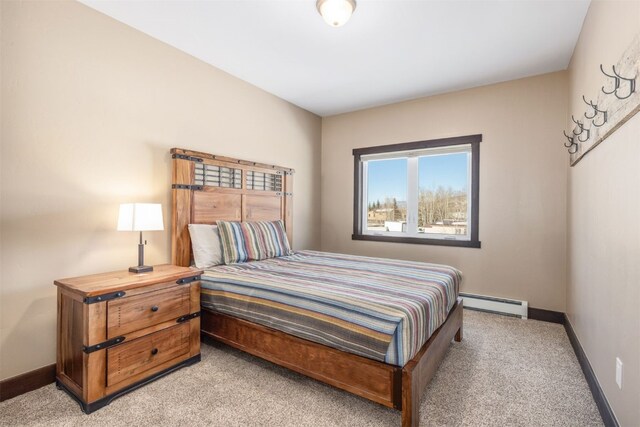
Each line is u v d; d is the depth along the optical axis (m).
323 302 1.84
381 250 4.25
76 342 1.80
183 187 2.77
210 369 2.18
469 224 3.74
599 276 1.87
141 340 1.95
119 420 1.66
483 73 3.26
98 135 2.28
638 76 1.28
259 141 3.69
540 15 2.29
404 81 3.48
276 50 2.83
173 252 2.73
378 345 1.59
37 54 1.97
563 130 3.15
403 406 1.54
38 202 1.98
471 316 3.35
